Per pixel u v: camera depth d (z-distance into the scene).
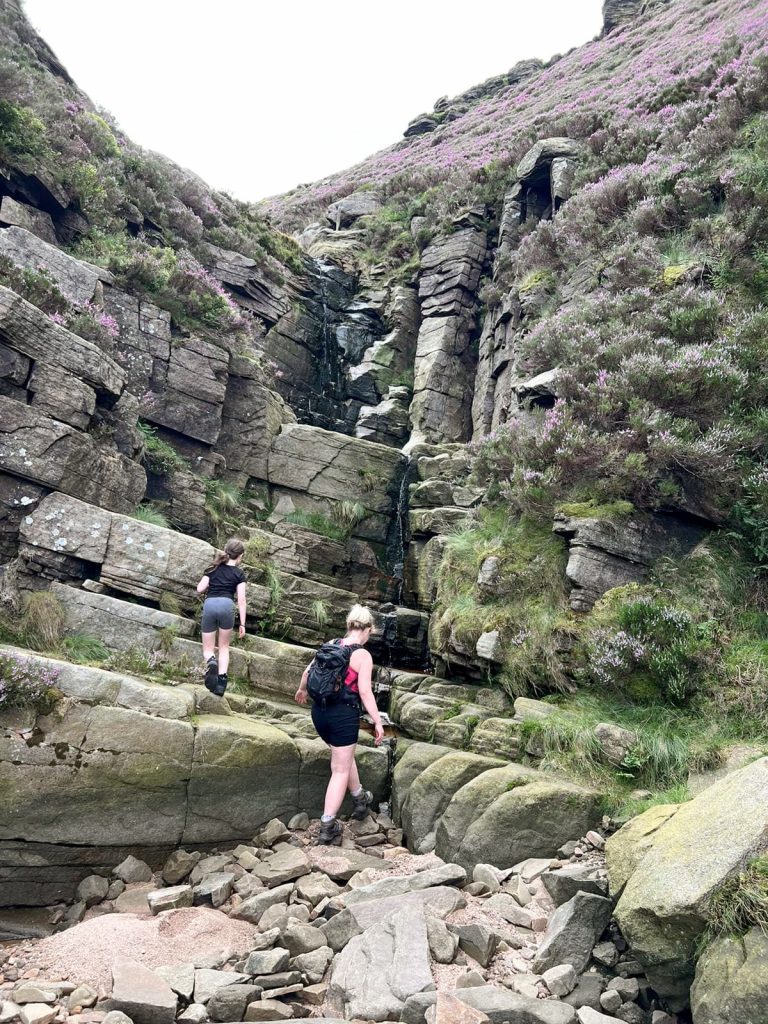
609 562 7.07
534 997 3.54
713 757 5.10
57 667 5.38
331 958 3.99
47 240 11.83
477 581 8.07
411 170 25.78
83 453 7.83
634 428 7.58
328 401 17.84
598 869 4.50
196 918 4.49
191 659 7.18
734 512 7.12
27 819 4.93
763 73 12.66
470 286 18.61
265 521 11.21
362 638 6.04
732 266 9.95
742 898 3.38
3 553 7.07
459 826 5.30
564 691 6.62
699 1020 3.22
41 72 16.08
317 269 20.12
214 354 11.57
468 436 16.88
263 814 5.86
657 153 14.04
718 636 6.19
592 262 12.70
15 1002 3.53
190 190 17.44
